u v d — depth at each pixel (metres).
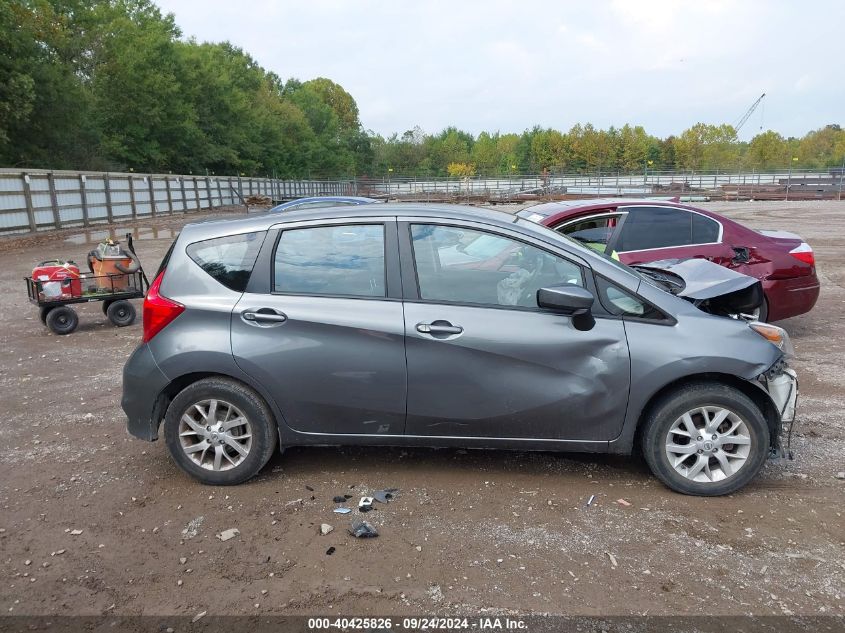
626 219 7.36
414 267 3.89
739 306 4.66
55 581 3.07
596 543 3.34
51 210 26.53
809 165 87.88
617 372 3.73
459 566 3.14
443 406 3.82
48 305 8.51
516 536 3.41
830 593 2.91
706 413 3.75
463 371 3.77
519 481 4.04
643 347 3.72
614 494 3.87
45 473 4.24
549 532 3.44
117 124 46.09
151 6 60.44
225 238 4.03
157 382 3.89
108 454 4.54
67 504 3.82
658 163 97.75
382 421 3.88
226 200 48.06
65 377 6.53
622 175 68.81
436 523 3.54
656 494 3.87
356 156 108.19
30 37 30.98
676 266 4.89
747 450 3.75
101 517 3.66
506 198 49.84
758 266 7.09
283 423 3.91
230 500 3.83
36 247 20.50
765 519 3.56
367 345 3.80
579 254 3.91
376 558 3.22
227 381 3.88
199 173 55.66
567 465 4.27
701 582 3.00
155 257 17.09
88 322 9.37
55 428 5.07
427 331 3.75
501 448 3.90
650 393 3.74
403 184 72.25
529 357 3.74
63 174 27.41
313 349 3.81
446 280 3.88
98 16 44.66
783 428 3.88
